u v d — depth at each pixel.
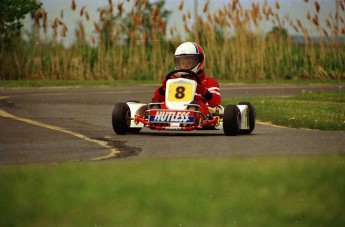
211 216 13.98
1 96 62.78
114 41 91.12
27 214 14.04
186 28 92.25
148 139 31.58
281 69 96.50
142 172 17.64
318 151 26.53
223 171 17.75
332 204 14.59
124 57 92.62
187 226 13.57
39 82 82.00
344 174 16.94
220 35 94.94
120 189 15.38
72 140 31.02
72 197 14.66
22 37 88.38
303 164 18.84
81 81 85.38
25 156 24.91
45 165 19.98
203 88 34.28
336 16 92.69
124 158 23.95
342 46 95.06
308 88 78.88
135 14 91.81
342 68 95.75
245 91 73.06
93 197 14.74
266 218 14.02
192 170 17.94
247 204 14.38
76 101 58.25
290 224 13.96
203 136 33.38
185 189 15.34
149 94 68.19
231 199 14.73
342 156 21.52
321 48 95.44
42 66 88.88
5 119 41.91
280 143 29.78
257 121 42.28
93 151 26.56
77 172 17.72
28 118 42.81
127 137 32.56
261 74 94.69
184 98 33.34
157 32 91.88
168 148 27.62
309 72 96.69
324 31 93.75
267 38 100.31
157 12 91.00
